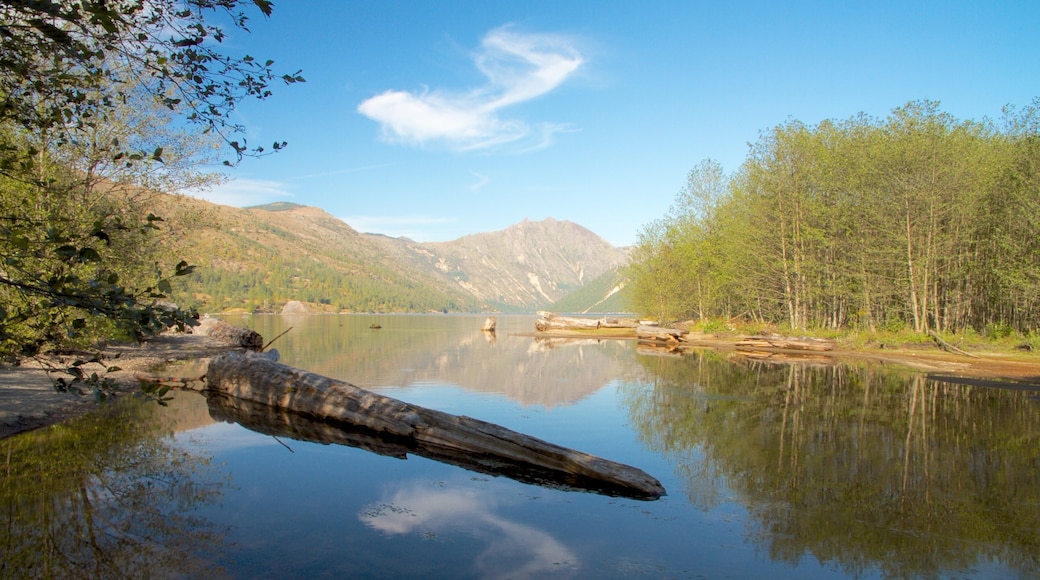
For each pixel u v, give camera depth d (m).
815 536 6.94
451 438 11.00
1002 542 6.79
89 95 13.84
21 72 5.95
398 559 6.03
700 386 20.34
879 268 38.31
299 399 14.02
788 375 23.77
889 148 35.81
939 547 6.64
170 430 11.80
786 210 42.66
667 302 55.72
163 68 6.12
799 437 12.23
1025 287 31.55
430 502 7.97
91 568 5.57
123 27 5.95
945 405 16.28
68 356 19.30
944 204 34.81
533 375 23.66
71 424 11.98
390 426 12.01
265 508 7.48
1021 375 23.42
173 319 5.27
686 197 55.03
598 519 7.43
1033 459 10.45
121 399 15.02
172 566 5.66
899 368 26.41
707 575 5.84
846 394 18.38
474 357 32.19
